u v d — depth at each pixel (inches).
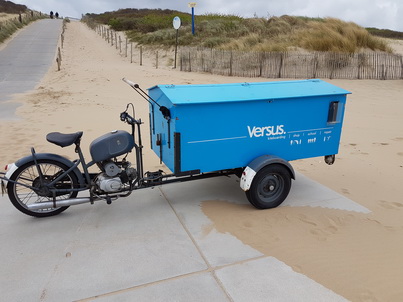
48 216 155.1
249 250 131.9
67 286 111.6
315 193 184.4
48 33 1478.8
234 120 148.9
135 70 698.8
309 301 106.4
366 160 240.5
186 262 124.3
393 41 1077.1
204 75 674.8
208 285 112.7
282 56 661.9
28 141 264.2
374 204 173.5
